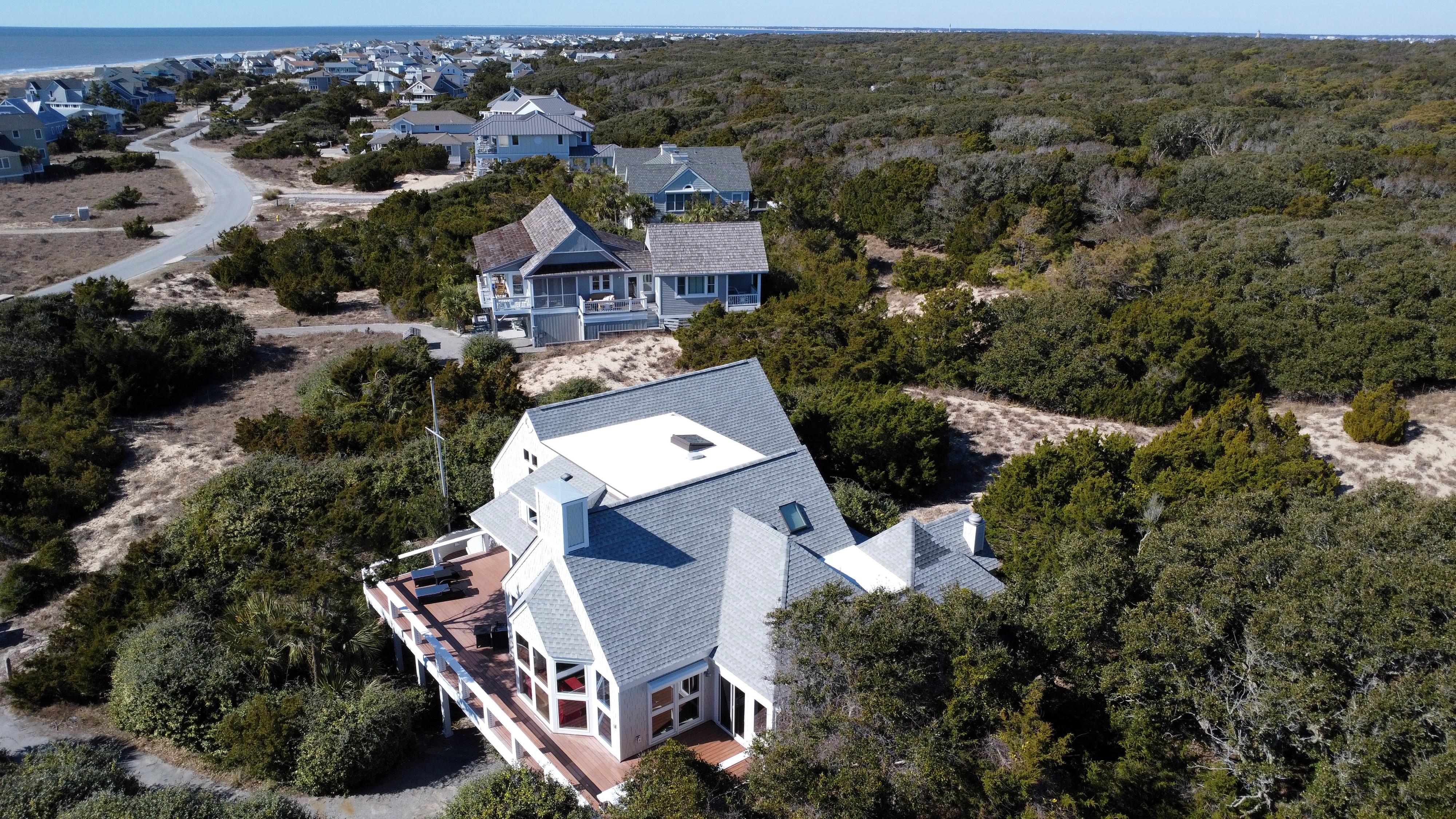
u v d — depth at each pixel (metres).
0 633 24.69
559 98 99.19
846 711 13.65
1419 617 13.47
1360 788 12.48
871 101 104.44
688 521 18.86
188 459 33.84
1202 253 44.53
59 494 30.31
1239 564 15.36
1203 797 14.02
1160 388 34.50
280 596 20.16
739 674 16.31
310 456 31.06
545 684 17.36
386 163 89.00
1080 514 21.97
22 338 39.19
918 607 14.51
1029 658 15.20
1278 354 36.00
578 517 16.97
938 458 29.92
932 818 13.70
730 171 67.56
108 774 17.50
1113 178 57.66
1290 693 13.05
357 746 17.97
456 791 18.20
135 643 20.52
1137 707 14.85
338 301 52.69
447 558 23.59
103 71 162.88
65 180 85.62
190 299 51.47
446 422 31.83
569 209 52.16
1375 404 32.12
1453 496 18.06
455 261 53.00
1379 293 37.72
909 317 41.44
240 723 18.52
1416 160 59.25
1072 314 36.97
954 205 57.16
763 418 26.45
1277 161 60.09
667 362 41.06
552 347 43.41
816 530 20.47
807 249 53.22
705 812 13.16
